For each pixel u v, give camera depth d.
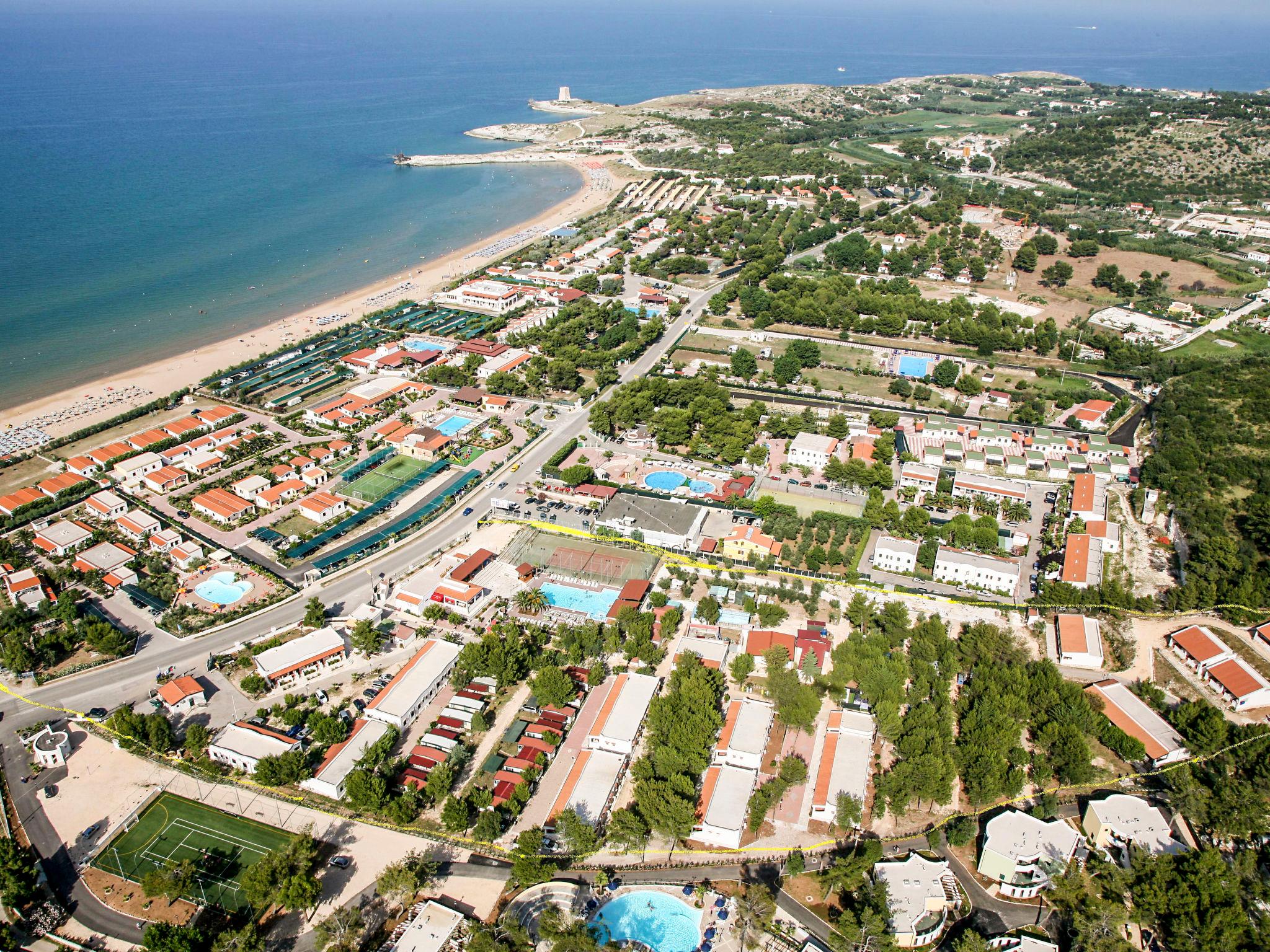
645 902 155.38
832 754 183.50
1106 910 147.75
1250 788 171.00
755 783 177.62
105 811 171.12
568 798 172.62
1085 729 189.38
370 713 192.12
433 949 144.62
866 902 151.38
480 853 164.25
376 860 161.88
